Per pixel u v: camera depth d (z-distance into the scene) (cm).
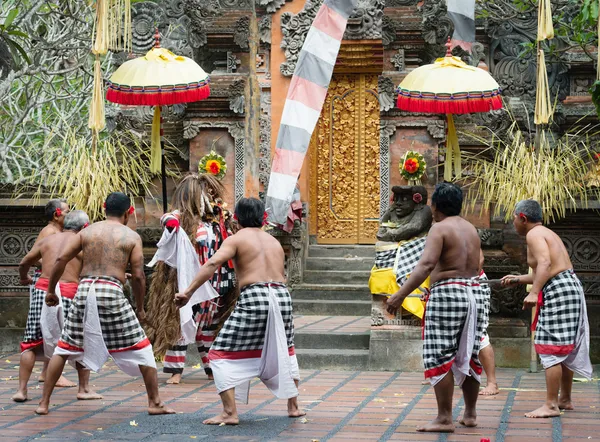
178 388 766
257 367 610
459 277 589
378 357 869
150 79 852
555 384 632
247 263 615
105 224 641
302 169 1223
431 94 825
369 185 1267
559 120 1050
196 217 806
